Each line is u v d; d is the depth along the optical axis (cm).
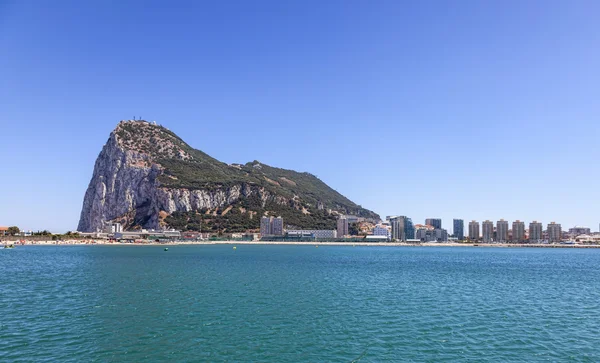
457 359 3809
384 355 3894
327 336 4472
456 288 8244
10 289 7256
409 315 5516
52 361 3619
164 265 12612
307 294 7106
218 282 8475
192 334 4481
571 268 14488
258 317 5281
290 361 3722
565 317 5516
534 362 3756
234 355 3853
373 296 7019
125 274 9794
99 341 4188
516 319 5362
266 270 11344
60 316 5197
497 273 11931
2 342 4112
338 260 16725
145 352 3894
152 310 5600
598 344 4294
